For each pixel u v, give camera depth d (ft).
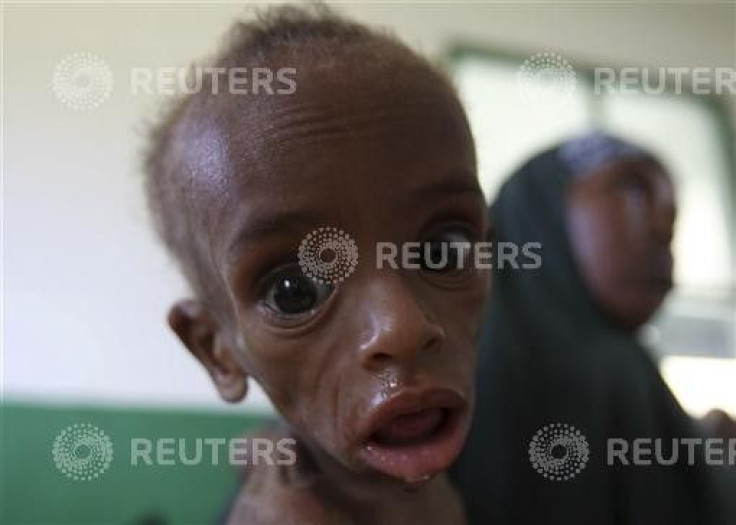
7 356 3.71
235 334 0.93
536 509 1.17
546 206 1.44
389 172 0.78
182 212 0.94
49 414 3.61
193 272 0.98
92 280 3.83
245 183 0.80
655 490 1.20
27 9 3.92
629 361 1.33
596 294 1.36
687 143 4.80
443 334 0.75
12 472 3.42
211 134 0.86
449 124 0.84
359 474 0.88
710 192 4.91
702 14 5.41
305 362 0.80
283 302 0.81
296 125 0.79
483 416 1.22
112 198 3.81
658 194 1.42
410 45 0.94
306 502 0.96
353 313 0.77
